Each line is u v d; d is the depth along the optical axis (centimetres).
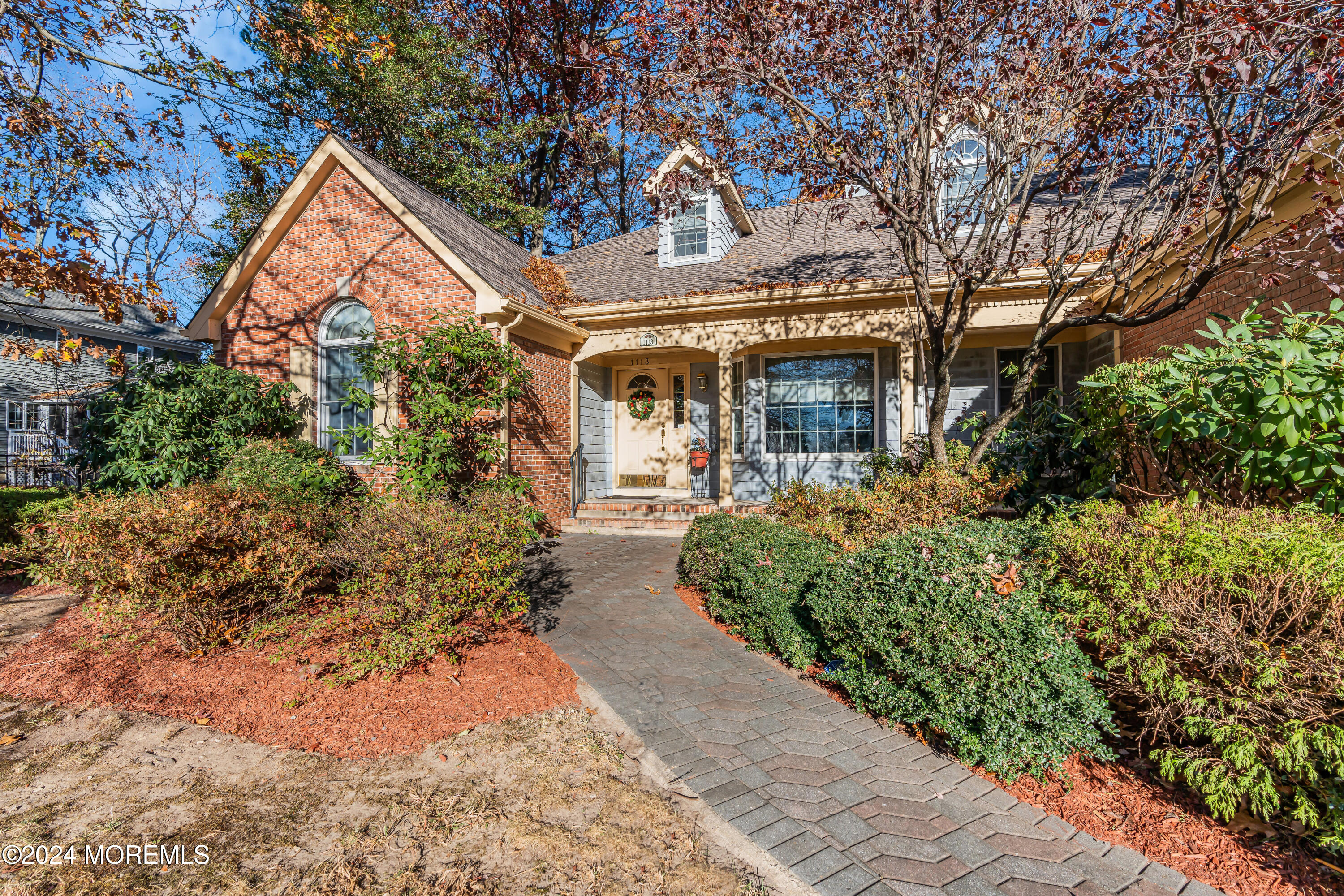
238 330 1036
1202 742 307
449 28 1712
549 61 1656
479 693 397
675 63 617
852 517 611
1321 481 364
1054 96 534
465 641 481
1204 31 427
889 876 239
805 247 1152
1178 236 602
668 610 595
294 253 1010
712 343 1034
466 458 894
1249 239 555
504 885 233
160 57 905
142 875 238
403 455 820
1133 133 553
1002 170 574
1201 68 444
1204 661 270
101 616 466
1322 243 473
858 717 384
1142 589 288
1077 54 519
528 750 334
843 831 268
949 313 637
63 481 1549
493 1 1648
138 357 2191
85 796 292
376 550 427
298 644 462
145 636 484
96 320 2056
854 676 395
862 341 1056
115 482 791
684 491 1223
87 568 426
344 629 478
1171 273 661
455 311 868
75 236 854
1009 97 553
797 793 297
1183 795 293
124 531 420
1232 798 256
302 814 278
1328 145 420
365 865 244
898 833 268
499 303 891
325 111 1593
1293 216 500
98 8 876
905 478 636
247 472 737
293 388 945
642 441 1261
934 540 394
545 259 1316
